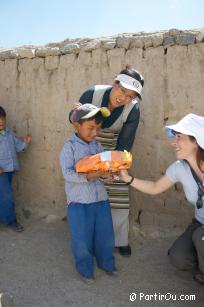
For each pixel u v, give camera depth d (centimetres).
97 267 203
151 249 224
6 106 280
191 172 174
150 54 239
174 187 238
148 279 192
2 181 250
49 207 271
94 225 193
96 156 176
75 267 203
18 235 244
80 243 188
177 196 238
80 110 183
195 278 188
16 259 212
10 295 175
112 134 213
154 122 241
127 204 217
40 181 273
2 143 254
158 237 237
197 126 166
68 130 262
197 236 166
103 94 200
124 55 245
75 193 189
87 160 177
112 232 195
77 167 179
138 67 242
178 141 171
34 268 202
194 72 231
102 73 250
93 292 180
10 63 277
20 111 276
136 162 246
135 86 188
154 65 239
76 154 189
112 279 192
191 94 232
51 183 270
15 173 280
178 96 235
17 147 262
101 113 183
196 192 175
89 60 253
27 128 274
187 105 233
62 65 261
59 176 267
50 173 270
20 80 275
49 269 201
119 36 258
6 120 280
